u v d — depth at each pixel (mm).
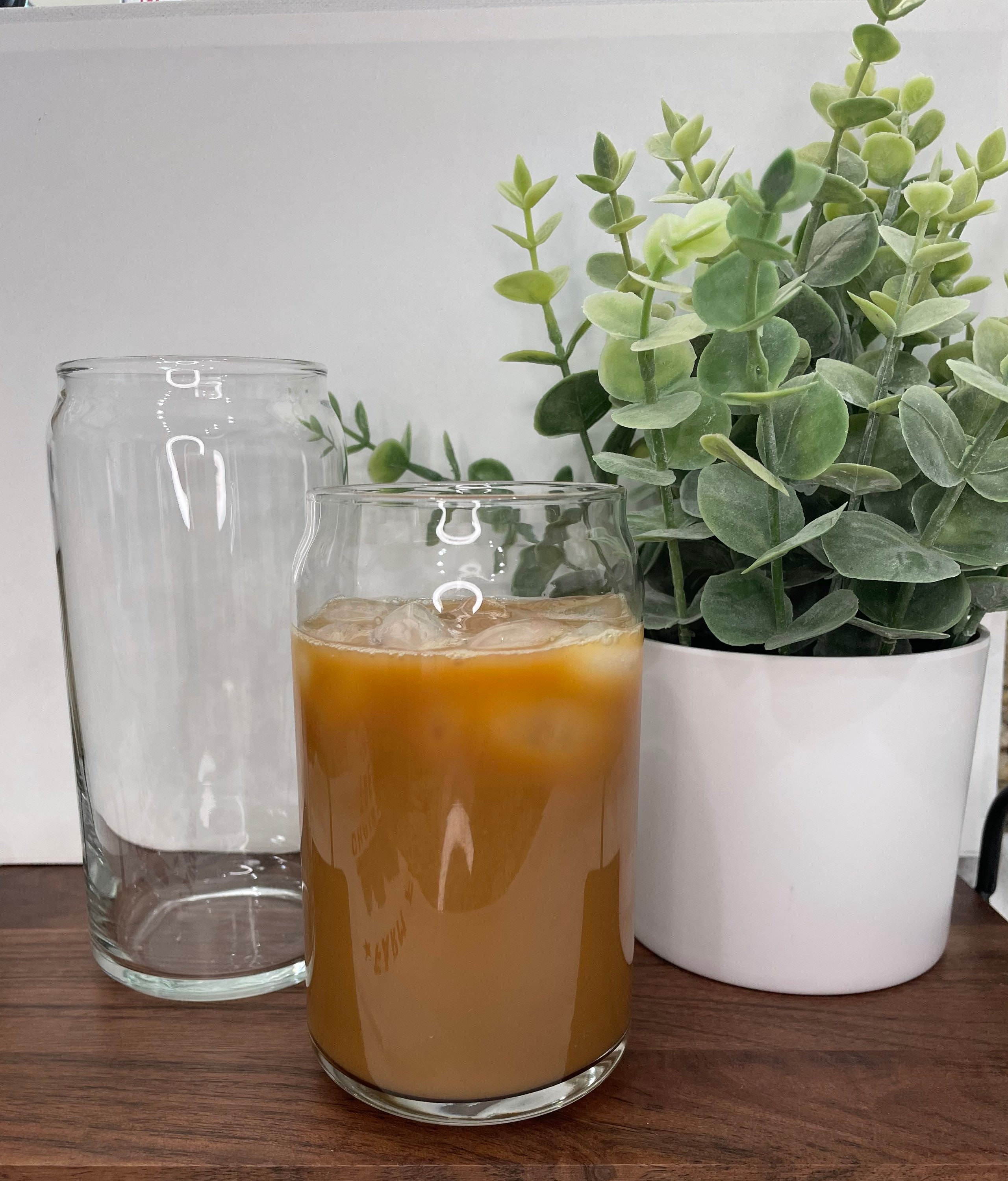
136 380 491
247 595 521
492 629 363
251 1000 503
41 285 602
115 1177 377
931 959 502
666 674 475
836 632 482
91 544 501
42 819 657
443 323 604
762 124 579
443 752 357
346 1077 407
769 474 376
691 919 493
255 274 599
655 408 418
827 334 475
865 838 457
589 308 431
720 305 351
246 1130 401
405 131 582
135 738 522
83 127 584
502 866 367
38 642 639
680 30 569
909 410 398
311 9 569
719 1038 454
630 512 566
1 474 621
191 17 571
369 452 615
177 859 541
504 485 417
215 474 503
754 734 452
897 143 445
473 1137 395
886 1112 406
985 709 639
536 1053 389
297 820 554
